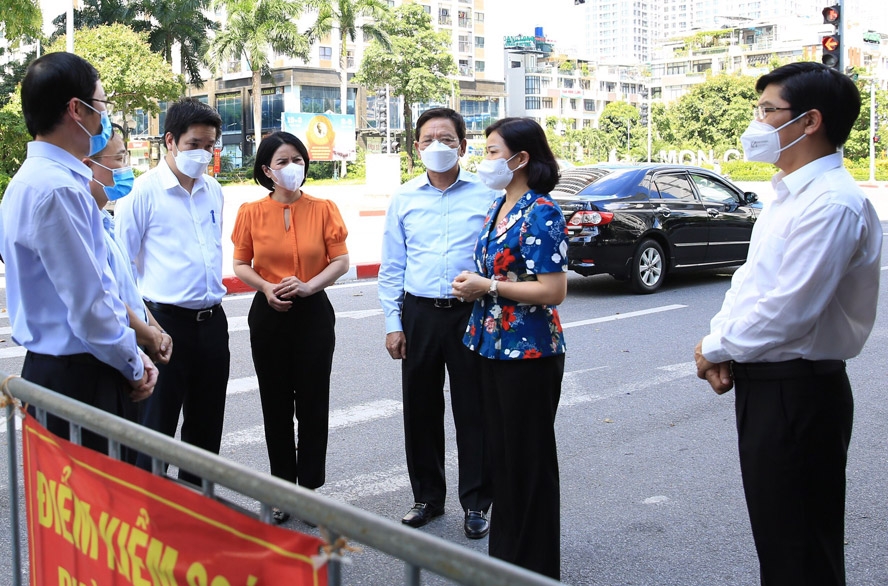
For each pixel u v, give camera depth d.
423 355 4.09
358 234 17.48
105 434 2.10
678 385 6.63
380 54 54.72
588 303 10.27
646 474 4.81
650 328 8.77
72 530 2.19
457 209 4.06
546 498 3.13
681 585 3.53
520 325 3.10
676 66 138.25
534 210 3.08
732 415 5.88
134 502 1.95
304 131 56.19
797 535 2.54
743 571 3.65
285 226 4.16
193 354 3.98
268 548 1.65
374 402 6.14
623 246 10.54
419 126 4.09
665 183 11.23
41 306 2.69
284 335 4.17
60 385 2.71
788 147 2.57
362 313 9.52
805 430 2.51
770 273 2.56
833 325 2.52
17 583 2.53
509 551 3.18
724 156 74.25
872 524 4.13
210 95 70.50
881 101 65.75
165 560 1.87
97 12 52.00
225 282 10.81
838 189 2.45
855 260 2.49
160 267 3.92
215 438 4.12
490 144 3.19
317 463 4.30
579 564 3.73
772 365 2.54
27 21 21.62
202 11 57.22
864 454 5.09
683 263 11.23
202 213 4.04
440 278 4.02
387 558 3.77
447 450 5.23
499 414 3.20
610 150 98.62
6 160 25.19
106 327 2.65
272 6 50.25
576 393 6.41
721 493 4.53
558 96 118.94
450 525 4.17
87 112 2.67
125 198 3.96
